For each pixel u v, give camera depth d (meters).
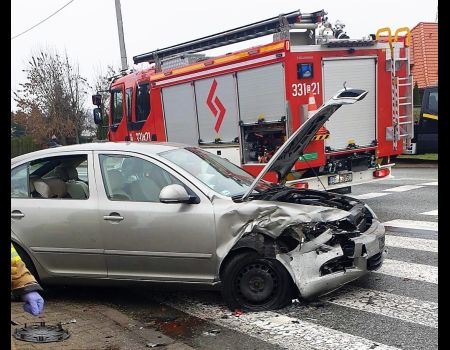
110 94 13.87
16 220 5.33
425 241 7.31
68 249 5.20
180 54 11.55
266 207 4.68
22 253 5.34
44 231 5.25
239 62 9.43
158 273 4.99
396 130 10.02
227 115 9.88
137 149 5.33
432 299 4.98
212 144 10.34
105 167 5.30
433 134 16.16
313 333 4.32
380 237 5.25
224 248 4.74
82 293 5.70
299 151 6.05
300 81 8.73
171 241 4.87
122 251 5.04
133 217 4.98
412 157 18.45
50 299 5.50
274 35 8.91
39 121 32.56
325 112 5.57
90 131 33.69
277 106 8.84
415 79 25.88
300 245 4.72
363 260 4.95
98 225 5.09
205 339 4.33
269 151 9.17
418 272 5.86
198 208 4.83
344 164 9.55
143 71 12.62
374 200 10.89
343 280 4.84
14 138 34.47
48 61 32.66
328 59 9.03
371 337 4.19
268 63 8.88
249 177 5.85
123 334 4.40
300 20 9.06
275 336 4.30
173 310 5.07
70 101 32.50
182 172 5.05
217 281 4.86
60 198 5.32
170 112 11.42
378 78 9.72
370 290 5.30
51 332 4.36
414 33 26.97
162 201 4.77
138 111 12.70
